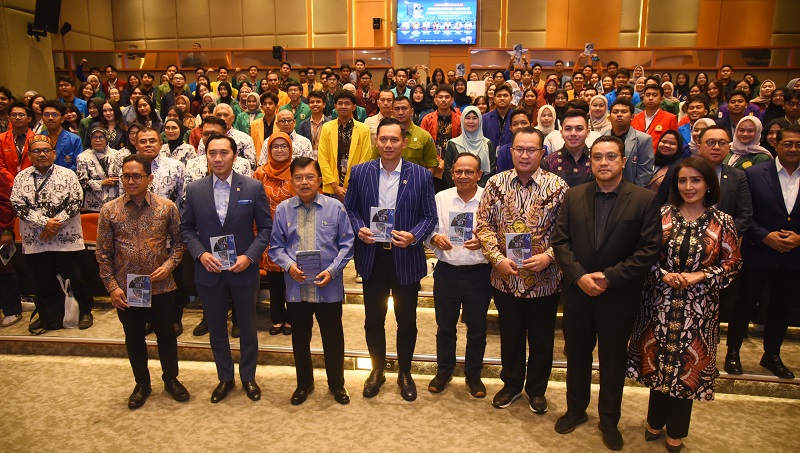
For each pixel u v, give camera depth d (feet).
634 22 39.01
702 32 38.47
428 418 9.74
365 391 10.52
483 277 10.06
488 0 39.47
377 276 10.01
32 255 12.96
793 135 10.16
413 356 11.69
